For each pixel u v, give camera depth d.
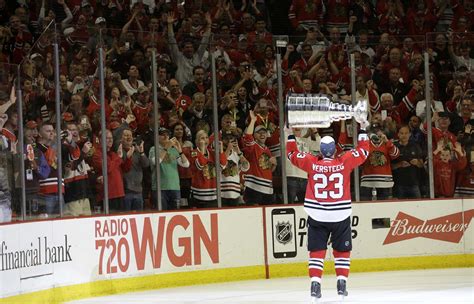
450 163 20.55
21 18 20.80
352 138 19.95
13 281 13.03
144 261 17.31
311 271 14.21
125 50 18.02
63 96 16.33
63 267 15.16
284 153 19.20
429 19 25.34
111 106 17.58
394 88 20.23
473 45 20.53
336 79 19.97
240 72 19.31
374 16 24.86
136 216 17.27
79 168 16.50
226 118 19.14
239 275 18.67
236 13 23.77
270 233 19.11
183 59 18.81
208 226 18.39
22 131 14.23
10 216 13.65
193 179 18.81
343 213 14.20
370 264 19.84
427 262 20.22
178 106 18.69
